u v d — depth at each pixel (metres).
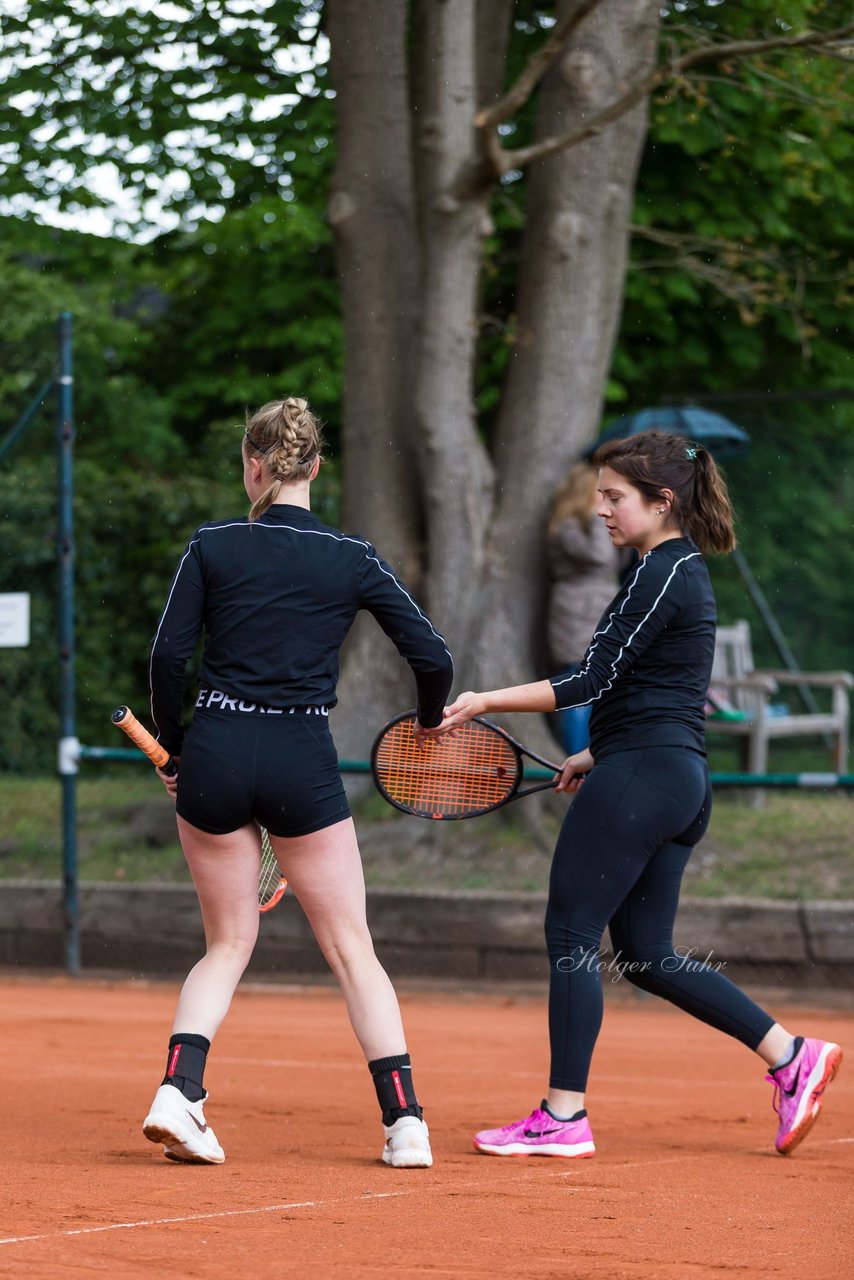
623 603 9.62
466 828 23.00
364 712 23.75
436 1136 10.27
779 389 37.56
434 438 23.25
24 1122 10.34
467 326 23.20
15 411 26.92
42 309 45.44
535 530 23.83
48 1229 6.65
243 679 8.69
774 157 31.48
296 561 8.76
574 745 23.03
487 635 23.52
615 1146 10.02
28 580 27.83
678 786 9.60
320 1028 16.86
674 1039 16.53
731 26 27.94
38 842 24.59
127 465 43.84
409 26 27.92
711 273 28.94
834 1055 9.71
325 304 40.19
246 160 32.91
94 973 21.53
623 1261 6.33
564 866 9.66
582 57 23.30
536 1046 15.69
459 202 22.42
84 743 34.84
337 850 8.90
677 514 9.95
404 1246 6.54
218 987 8.90
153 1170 8.45
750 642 33.19
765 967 19.69
